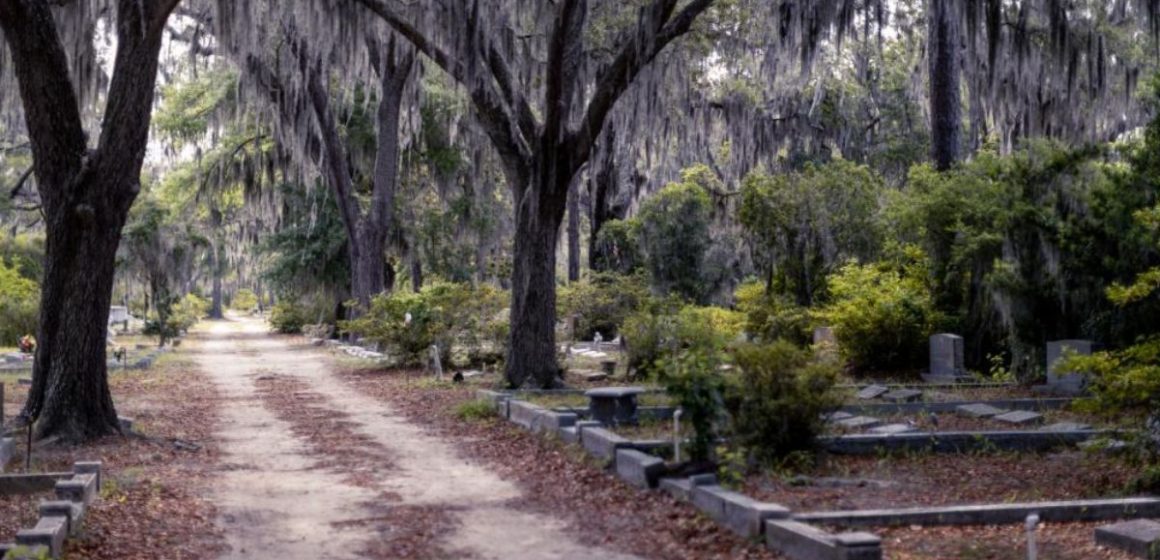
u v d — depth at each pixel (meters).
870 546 7.51
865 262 27.62
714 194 40.25
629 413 15.87
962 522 9.34
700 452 11.20
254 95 34.12
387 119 41.09
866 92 43.31
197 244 56.66
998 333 23.70
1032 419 16.00
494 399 18.92
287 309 66.75
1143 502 9.67
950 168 26.77
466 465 13.49
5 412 19.12
